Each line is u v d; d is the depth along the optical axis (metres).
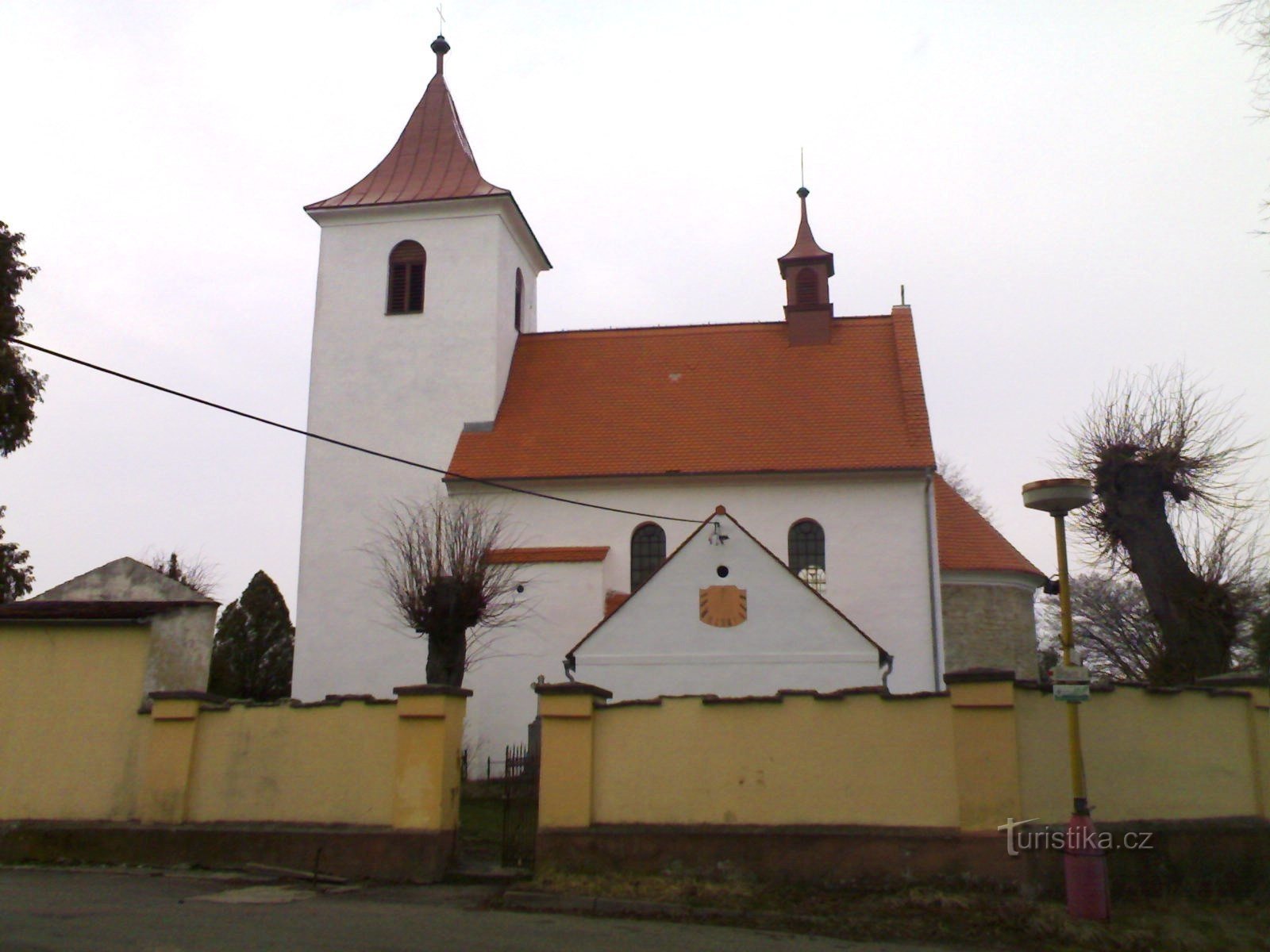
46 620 15.69
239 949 9.58
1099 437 28.41
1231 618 25.20
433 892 13.22
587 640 22.45
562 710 13.86
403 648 28.25
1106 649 50.31
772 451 28.53
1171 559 25.39
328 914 11.60
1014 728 12.59
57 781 15.26
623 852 13.30
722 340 32.72
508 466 29.11
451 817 14.38
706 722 13.61
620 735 13.79
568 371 32.12
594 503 28.44
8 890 12.69
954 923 11.54
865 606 26.92
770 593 22.34
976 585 28.91
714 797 13.36
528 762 19.56
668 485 28.22
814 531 27.73
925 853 12.53
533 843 15.07
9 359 27.14
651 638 22.36
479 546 25.34
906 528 27.28
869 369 30.94
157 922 10.77
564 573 26.88
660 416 30.20
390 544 29.11
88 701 15.49
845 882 12.67
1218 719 14.41
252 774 14.80
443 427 30.42
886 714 13.12
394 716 14.55
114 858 14.73
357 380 31.00
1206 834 13.61
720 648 22.17
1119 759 13.50
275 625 38.62
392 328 31.30
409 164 33.62
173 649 15.93
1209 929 11.80
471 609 22.84
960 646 28.56
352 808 14.39
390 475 29.95
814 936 11.16
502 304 31.86
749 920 11.71
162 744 15.05
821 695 13.35
